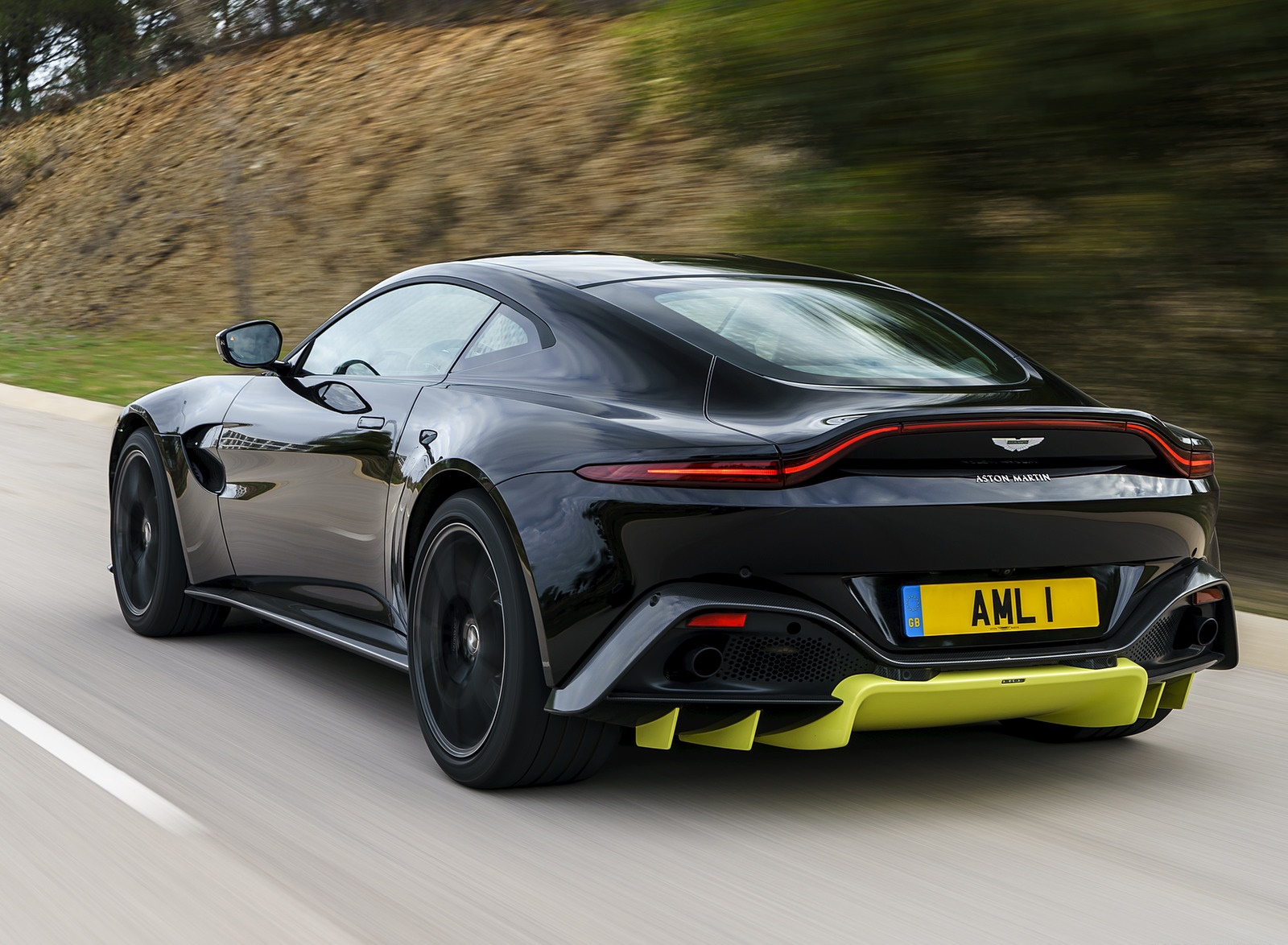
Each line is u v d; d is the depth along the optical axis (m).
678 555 3.09
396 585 3.88
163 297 22.64
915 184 7.34
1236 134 6.79
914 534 3.14
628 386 3.45
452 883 2.90
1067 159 7.04
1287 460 7.88
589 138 19.98
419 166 21.97
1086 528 3.32
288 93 26.59
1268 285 6.87
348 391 4.20
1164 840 3.29
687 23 7.88
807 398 3.31
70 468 9.73
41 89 34.12
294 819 3.26
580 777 3.47
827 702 3.14
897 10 6.97
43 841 3.07
